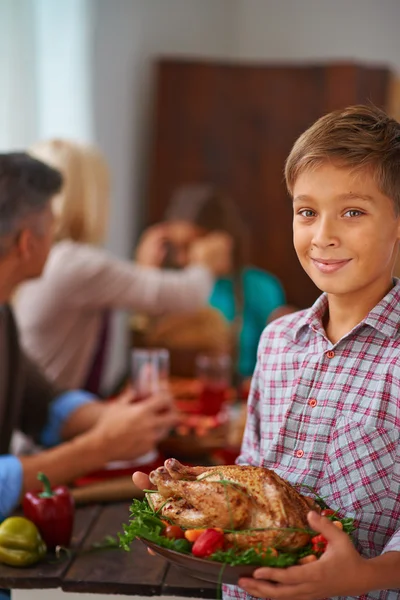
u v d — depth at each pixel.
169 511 0.95
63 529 1.36
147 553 1.36
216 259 3.05
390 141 0.96
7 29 2.95
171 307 2.48
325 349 1.06
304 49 3.91
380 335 1.03
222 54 3.98
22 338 2.37
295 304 3.72
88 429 1.95
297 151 0.99
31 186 1.70
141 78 3.87
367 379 1.01
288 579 0.83
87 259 2.36
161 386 2.01
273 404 1.11
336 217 0.96
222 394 2.21
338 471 1.00
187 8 3.92
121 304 2.43
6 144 2.98
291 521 0.90
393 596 0.99
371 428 0.99
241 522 0.91
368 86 3.62
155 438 1.73
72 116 3.42
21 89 3.04
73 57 3.40
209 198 3.20
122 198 3.83
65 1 3.32
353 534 0.98
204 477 0.95
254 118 3.72
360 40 3.84
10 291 1.79
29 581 1.26
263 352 1.16
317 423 1.03
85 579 1.26
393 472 0.98
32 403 1.98
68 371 2.40
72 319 2.38
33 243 1.75
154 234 3.18
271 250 3.72
